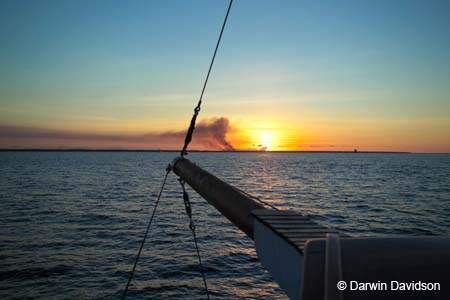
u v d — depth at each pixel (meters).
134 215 41.44
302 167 162.88
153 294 18.86
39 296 18.70
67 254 25.59
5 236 30.88
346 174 115.25
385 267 2.02
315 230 2.79
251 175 109.94
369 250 2.12
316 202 52.50
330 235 2.27
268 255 2.98
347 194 62.41
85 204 50.03
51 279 20.86
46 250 26.61
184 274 21.64
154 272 21.97
